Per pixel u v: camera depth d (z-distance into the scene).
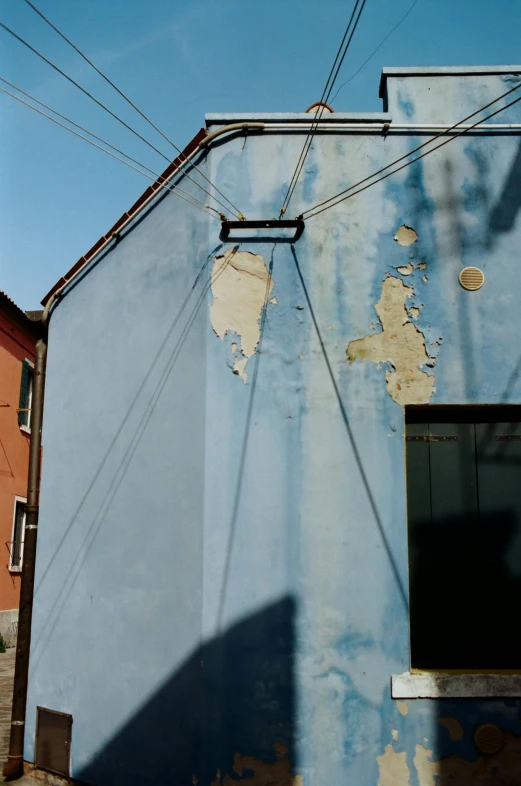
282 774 5.27
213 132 6.25
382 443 5.72
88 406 7.24
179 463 6.07
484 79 6.27
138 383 6.67
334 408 5.78
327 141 6.17
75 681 6.68
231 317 5.99
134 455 6.55
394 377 5.81
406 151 6.12
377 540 5.57
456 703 5.31
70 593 6.95
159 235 6.75
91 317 7.45
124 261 7.12
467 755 5.24
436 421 5.89
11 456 18.20
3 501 17.59
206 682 5.46
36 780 6.80
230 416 5.84
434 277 5.93
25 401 19.36
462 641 5.55
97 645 6.52
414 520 5.74
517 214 6.02
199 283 6.18
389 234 6.01
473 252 5.96
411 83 6.27
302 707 5.35
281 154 6.20
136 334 6.80
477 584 5.64
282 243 6.05
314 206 6.09
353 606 5.48
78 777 6.43
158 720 5.80
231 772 5.30
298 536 5.60
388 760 5.26
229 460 5.77
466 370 5.79
